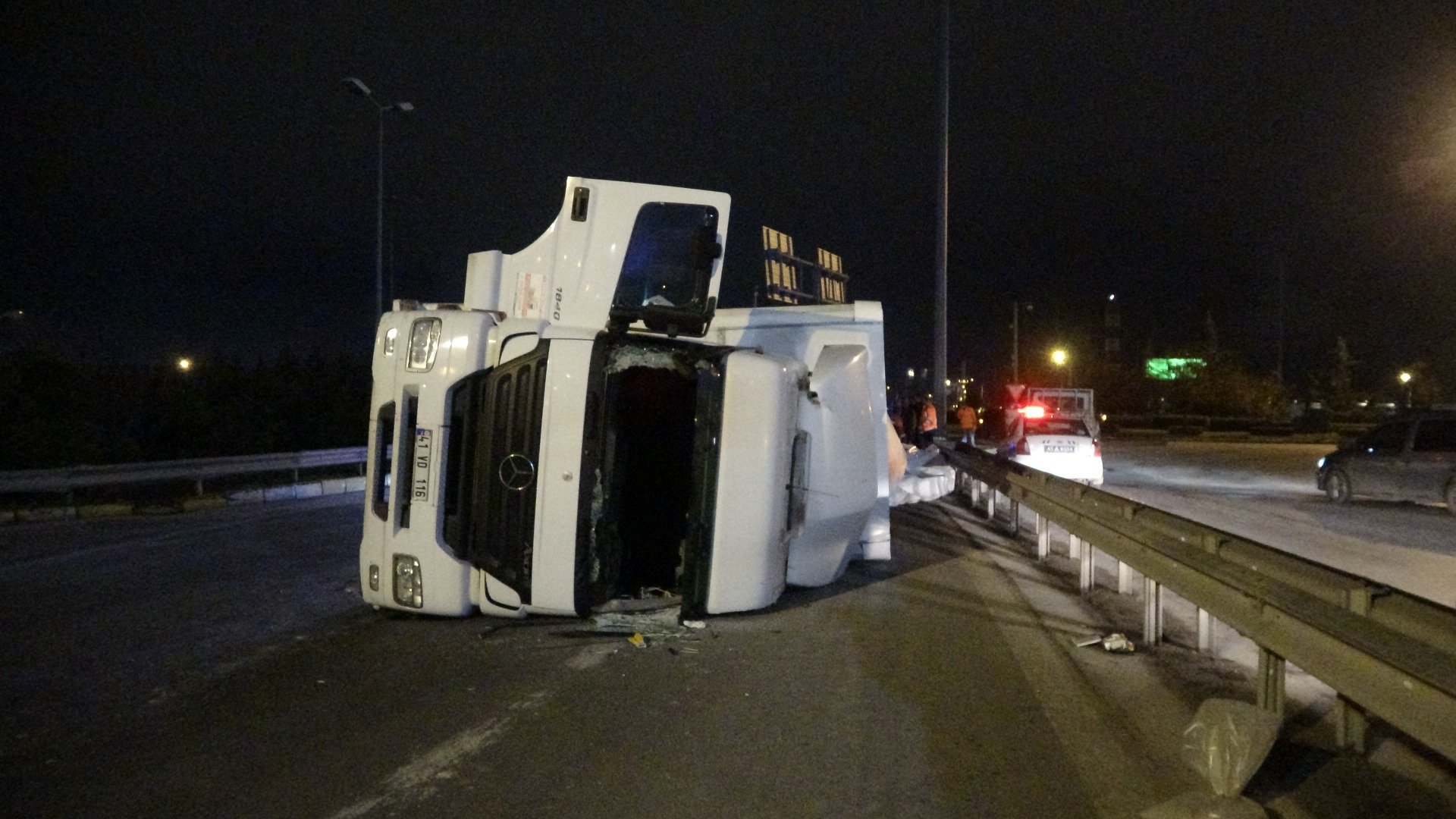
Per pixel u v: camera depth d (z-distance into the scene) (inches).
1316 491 790.5
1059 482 403.2
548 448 281.6
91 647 278.7
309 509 669.3
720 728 215.9
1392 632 154.4
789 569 347.9
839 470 352.2
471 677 249.8
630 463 337.4
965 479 743.7
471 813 171.3
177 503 674.2
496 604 292.7
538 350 283.7
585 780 186.7
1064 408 1099.9
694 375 302.0
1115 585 386.6
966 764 196.7
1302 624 185.6
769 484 299.0
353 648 275.6
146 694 236.1
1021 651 281.9
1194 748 177.5
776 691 242.2
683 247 331.6
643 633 290.5
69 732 210.2
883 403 411.2
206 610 324.5
